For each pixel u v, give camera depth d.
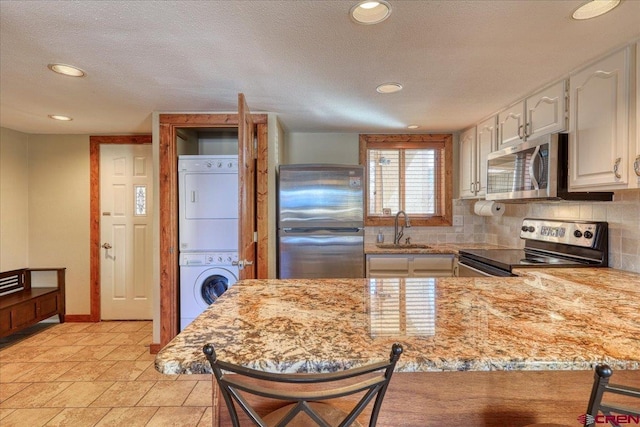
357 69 2.02
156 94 2.46
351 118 3.13
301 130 3.64
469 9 1.40
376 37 1.64
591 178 1.86
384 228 3.78
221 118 2.95
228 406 0.77
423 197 3.83
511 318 1.13
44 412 2.13
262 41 1.67
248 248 2.32
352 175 3.10
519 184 2.33
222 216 3.15
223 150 3.74
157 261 3.01
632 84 1.63
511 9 1.40
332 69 2.01
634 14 1.43
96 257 3.82
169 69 2.01
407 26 1.54
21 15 1.43
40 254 3.79
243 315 1.17
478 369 0.83
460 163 3.68
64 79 2.16
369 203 3.81
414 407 1.10
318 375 0.71
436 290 1.53
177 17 1.45
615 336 0.98
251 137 2.53
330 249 3.07
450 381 1.10
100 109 2.84
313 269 3.05
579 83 1.96
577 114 1.97
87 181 3.81
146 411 2.15
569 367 0.83
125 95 2.48
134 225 3.87
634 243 1.98
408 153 3.81
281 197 3.05
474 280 1.78
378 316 1.16
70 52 1.78
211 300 3.18
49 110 2.86
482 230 3.79
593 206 2.28
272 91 2.40
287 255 3.05
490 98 2.53
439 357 0.84
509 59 1.87
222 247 3.15
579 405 1.10
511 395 1.10
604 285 1.64
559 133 2.07
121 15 1.44
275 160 3.02
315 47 1.74
